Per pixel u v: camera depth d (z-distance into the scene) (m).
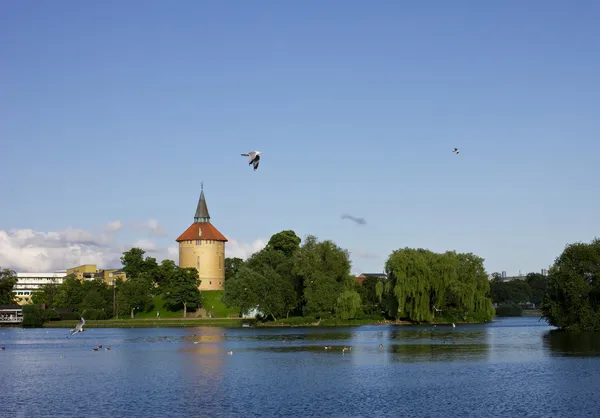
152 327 170.75
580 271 122.19
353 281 163.25
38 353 102.06
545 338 113.19
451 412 52.75
